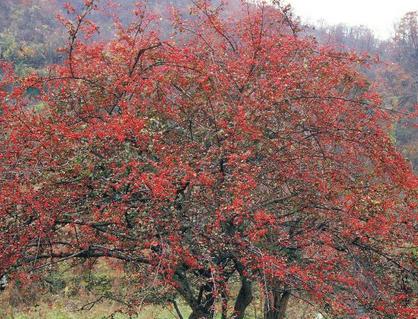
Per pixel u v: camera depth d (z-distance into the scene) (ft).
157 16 24.79
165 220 18.86
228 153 20.34
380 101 24.63
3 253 17.53
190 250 19.92
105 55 22.94
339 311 19.39
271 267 19.19
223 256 22.12
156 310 40.42
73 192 19.12
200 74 21.36
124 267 24.47
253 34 24.09
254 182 19.42
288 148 23.04
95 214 18.45
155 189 17.10
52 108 22.56
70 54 21.76
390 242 23.59
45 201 18.25
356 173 25.32
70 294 30.45
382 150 23.68
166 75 22.29
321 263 21.97
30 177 18.71
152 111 22.30
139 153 20.36
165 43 21.47
